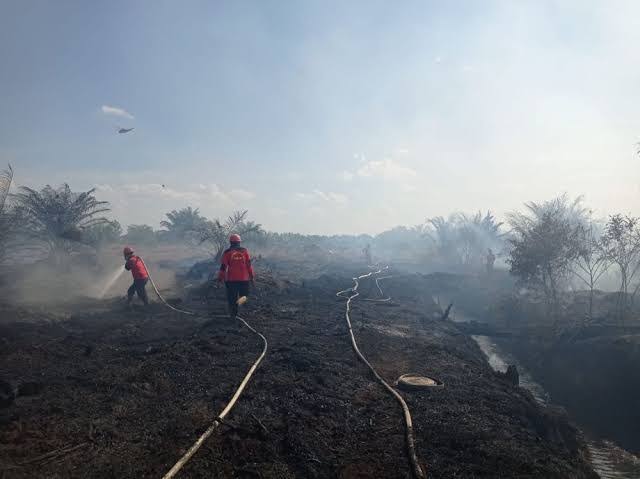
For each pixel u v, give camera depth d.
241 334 10.06
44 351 7.98
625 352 10.43
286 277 22.98
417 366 8.52
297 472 4.43
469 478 4.48
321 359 8.38
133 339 9.56
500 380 8.45
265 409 5.87
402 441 5.20
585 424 7.78
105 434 4.95
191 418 5.39
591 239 15.16
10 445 4.57
